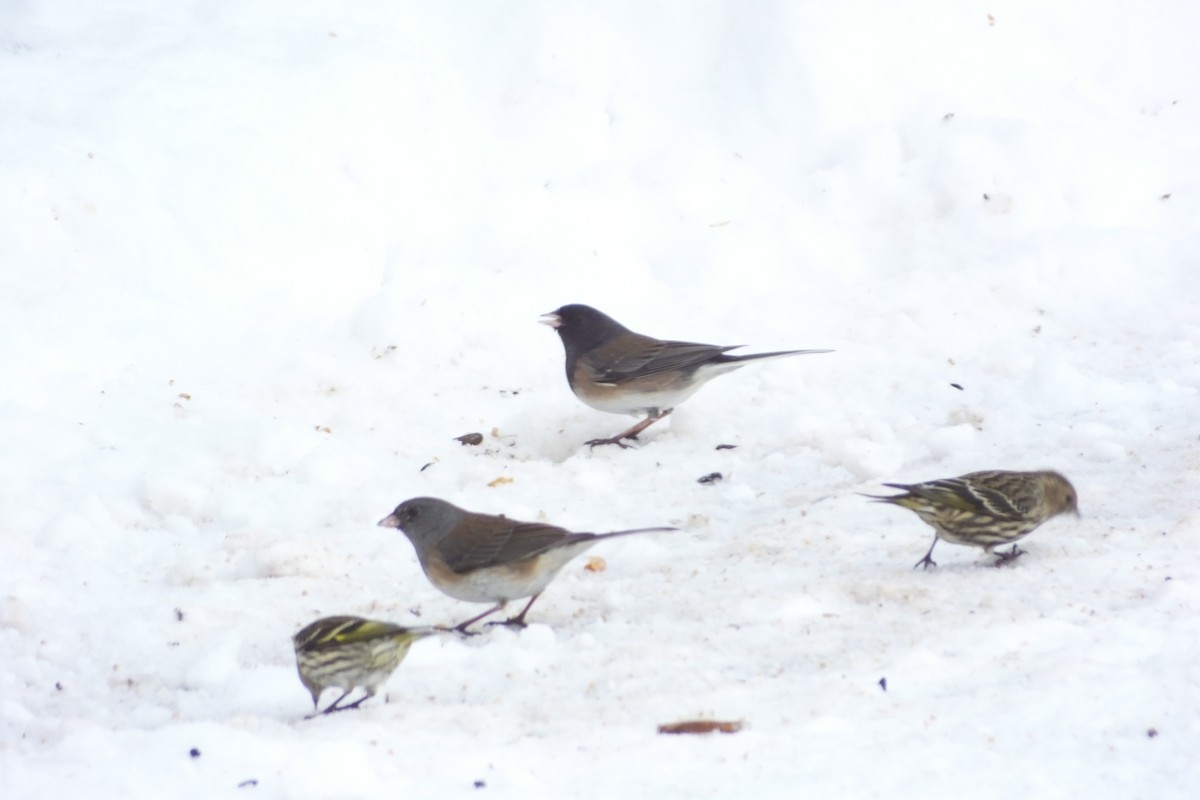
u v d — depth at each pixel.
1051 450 12.83
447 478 13.00
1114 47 20.00
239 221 16.25
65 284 14.78
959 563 10.23
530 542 9.29
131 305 15.09
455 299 15.89
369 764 6.98
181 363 14.77
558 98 19.23
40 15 18.64
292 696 8.62
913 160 18.39
